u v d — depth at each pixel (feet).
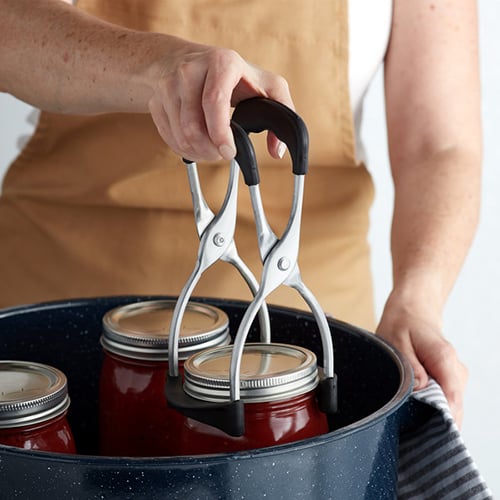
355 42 4.25
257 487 2.13
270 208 4.24
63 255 4.28
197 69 2.38
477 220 4.12
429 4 4.32
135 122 4.07
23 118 6.04
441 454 2.75
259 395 2.31
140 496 2.09
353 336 2.90
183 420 2.48
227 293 4.06
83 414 3.19
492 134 6.49
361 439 2.27
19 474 2.14
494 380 6.89
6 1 3.05
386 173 6.47
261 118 2.29
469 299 6.77
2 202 4.53
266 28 4.16
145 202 4.12
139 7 4.09
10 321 3.08
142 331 2.72
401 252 3.94
